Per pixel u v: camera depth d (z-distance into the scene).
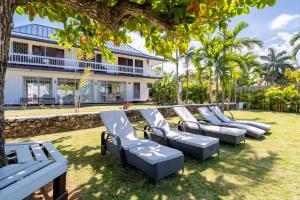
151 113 5.73
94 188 3.16
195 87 20.72
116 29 2.92
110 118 4.91
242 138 5.69
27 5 3.34
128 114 9.50
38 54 17.45
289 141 6.13
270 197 2.91
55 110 12.88
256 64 16.56
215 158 4.58
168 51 4.78
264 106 17.48
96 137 6.47
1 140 2.29
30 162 2.36
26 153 2.79
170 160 3.37
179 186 3.22
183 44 4.34
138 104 21.05
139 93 24.53
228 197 2.90
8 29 2.26
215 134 5.77
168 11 2.70
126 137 4.73
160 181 3.40
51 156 2.65
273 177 3.57
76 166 4.04
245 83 19.88
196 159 4.50
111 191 3.06
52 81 17.78
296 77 19.84
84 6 2.64
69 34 4.12
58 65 17.39
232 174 3.69
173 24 2.85
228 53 11.95
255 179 3.49
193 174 3.69
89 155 4.70
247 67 15.66
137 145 3.99
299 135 6.98
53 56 18.23
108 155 4.71
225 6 2.99
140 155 3.40
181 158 3.58
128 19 3.33
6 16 2.21
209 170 3.88
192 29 3.73
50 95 17.86
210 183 3.33
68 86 18.88
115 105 18.47
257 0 2.51
